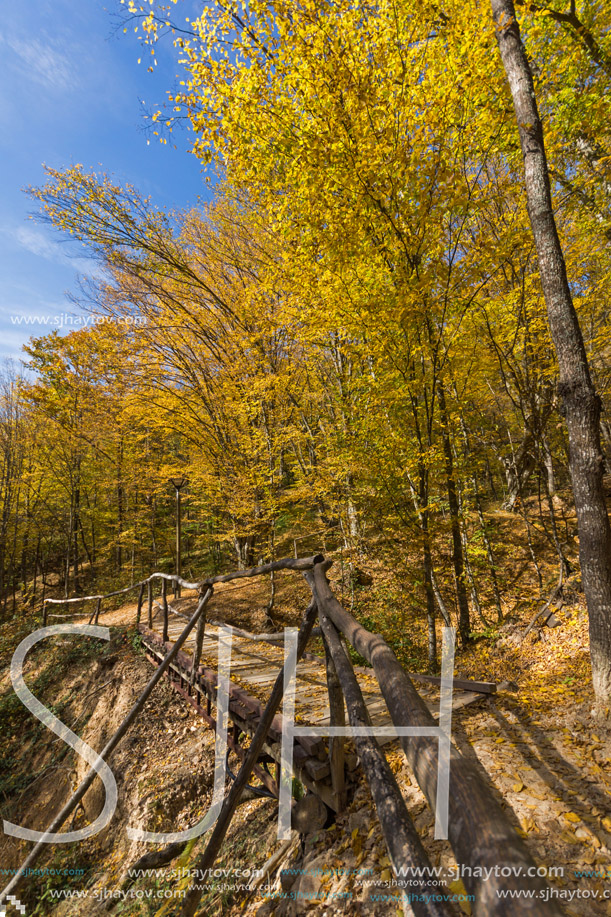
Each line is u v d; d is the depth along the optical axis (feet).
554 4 17.75
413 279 17.60
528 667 19.84
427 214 16.89
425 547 20.31
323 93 16.43
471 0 15.71
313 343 32.89
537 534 34.76
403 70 15.98
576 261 22.75
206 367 41.01
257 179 19.36
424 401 20.95
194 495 46.62
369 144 16.26
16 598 71.92
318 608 8.77
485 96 16.96
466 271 17.71
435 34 18.04
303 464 40.83
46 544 76.64
